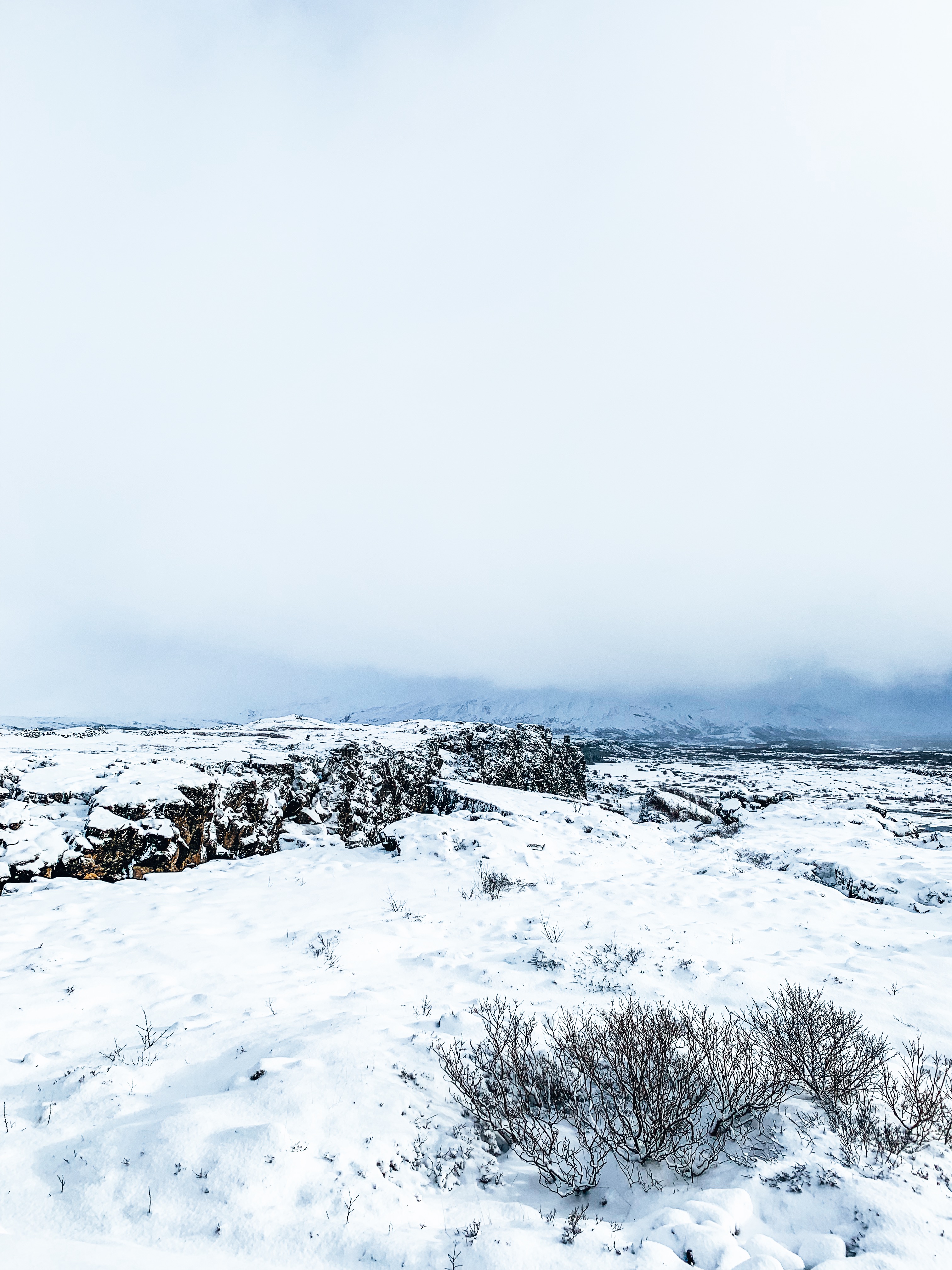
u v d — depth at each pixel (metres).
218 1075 4.68
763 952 8.37
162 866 11.66
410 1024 5.75
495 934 9.25
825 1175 3.70
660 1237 3.26
